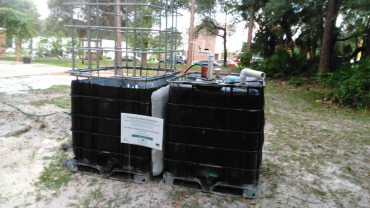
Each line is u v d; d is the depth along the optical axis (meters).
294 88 10.62
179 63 21.52
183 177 2.68
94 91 2.74
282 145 4.09
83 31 23.05
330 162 3.53
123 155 2.76
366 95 7.10
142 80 2.58
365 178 3.10
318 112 6.73
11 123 4.38
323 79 9.34
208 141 2.54
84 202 2.43
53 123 4.53
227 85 2.38
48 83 9.67
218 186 2.75
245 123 2.42
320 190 2.80
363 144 4.26
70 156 3.32
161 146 2.59
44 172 2.92
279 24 17.44
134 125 2.63
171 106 2.57
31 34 21.56
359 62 8.00
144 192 2.62
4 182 2.69
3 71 13.25
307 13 14.91
